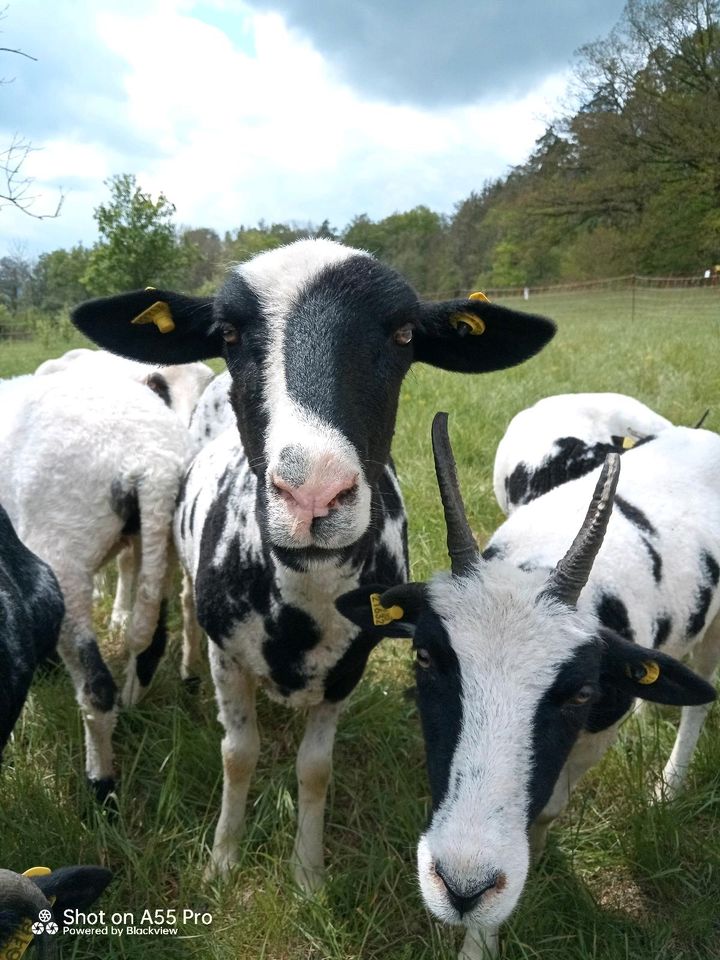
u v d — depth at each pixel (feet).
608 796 2.68
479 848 1.59
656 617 2.37
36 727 2.86
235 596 2.20
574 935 2.22
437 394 6.82
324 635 2.17
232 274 1.97
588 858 2.45
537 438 3.86
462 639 1.81
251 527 2.13
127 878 2.32
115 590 4.22
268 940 2.18
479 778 1.66
